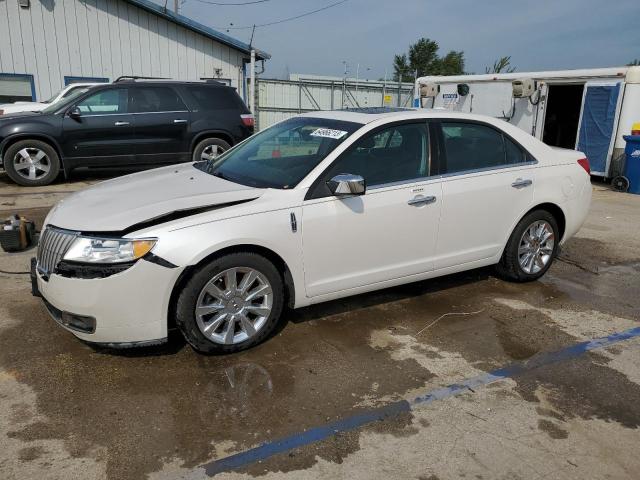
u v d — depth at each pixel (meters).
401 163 4.32
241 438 2.91
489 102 13.71
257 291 3.77
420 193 4.32
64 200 4.05
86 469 2.65
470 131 4.74
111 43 16.80
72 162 9.74
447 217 4.50
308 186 3.88
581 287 5.38
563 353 3.98
